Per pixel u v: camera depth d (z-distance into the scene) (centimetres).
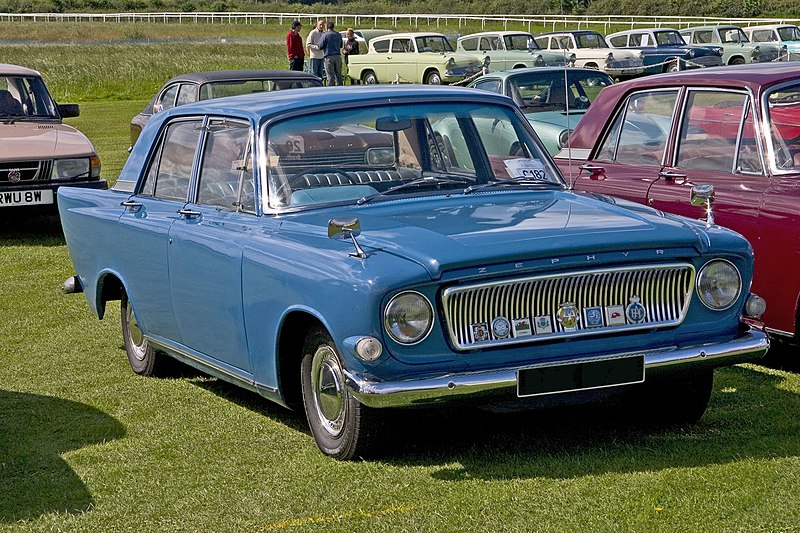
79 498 520
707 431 579
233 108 645
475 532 456
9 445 603
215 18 7194
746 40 3903
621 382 514
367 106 629
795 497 481
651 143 774
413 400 489
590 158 817
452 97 652
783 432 571
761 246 670
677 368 521
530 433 583
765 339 539
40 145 1295
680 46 3472
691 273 527
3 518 500
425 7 7844
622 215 557
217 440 596
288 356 572
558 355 508
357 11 8281
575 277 508
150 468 557
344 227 506
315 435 562
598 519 463
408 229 536
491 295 499
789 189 668
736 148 713
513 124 659
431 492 502
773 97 709
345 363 507
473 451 556
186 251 634
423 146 628
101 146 2209
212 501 507
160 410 659
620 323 517
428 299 494
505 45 3478
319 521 477
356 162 612
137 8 10431
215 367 635
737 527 452
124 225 706
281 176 598
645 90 787
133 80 3934
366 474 529
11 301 988
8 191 1257
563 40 3547
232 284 590
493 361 502
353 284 495
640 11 6062
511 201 596
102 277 748
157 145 716
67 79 3872
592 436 576
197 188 656
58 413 661
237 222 603
